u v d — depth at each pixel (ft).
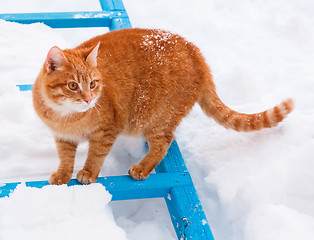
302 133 10.52
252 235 8.43
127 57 9.43
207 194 10.02
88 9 17.83
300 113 11.59
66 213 7.79
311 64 14.19
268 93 13.20
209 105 10.59
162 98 9.57
